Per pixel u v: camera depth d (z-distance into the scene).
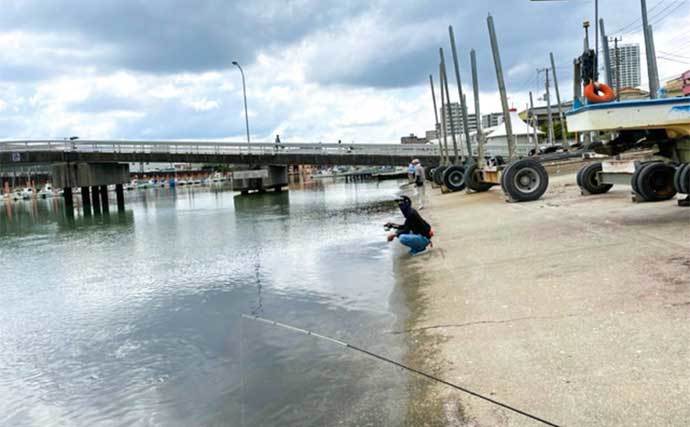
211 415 4.95
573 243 8.96
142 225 26.84
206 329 7.86
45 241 22.08
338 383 5.04
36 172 117.69
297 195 45.44
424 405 4.23
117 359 6.95
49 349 7.61
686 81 12.41
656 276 6.25
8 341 8.07
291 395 4.99
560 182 22.55
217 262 13.80
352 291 9.08
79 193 88.62
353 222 21.22
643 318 5.04
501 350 4.97
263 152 45.81
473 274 8.30
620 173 14.04
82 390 6.06
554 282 6.83
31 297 11.15
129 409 5.42
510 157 18.25
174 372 6.23
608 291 6.02
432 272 9.26
